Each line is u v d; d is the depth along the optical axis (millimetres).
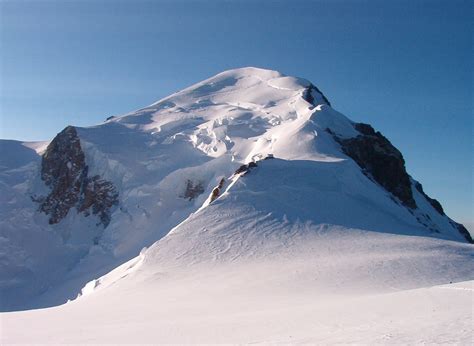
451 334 14789
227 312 26797
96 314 29594
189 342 18609
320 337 16750
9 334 22797
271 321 21438
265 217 53844
